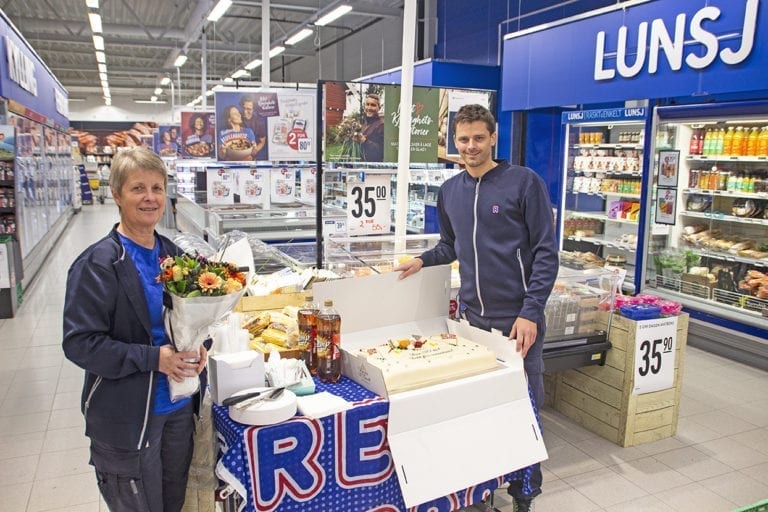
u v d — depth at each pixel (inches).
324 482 85.4
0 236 294.7
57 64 1027.3
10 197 296.7
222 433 85.0
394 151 168.6
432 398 91.2
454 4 488.1
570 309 148.6
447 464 90.5
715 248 237.5
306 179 338.0
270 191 334.3
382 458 89.5
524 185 108.2
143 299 74.7
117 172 74.9
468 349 101.3
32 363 218.7
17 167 302.5
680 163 246.4
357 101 161.8
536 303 104.0
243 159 309.0
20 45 390.6
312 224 282.7
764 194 216.8
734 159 223.3
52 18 671.8
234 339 97.4
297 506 83.7
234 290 73.4
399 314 110.9
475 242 112.8
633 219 267.6
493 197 109.9
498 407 98.0
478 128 107.3
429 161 173.3
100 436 76.1
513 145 326.0
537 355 110.9
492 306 114.0
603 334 153.0
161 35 665.6
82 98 1352.1
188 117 499.8
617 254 284.8
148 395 75.6
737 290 229.1
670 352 153.0
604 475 138.6
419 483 87.4
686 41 218.8
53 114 555.5
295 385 90.9
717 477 138.3
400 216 163.5
